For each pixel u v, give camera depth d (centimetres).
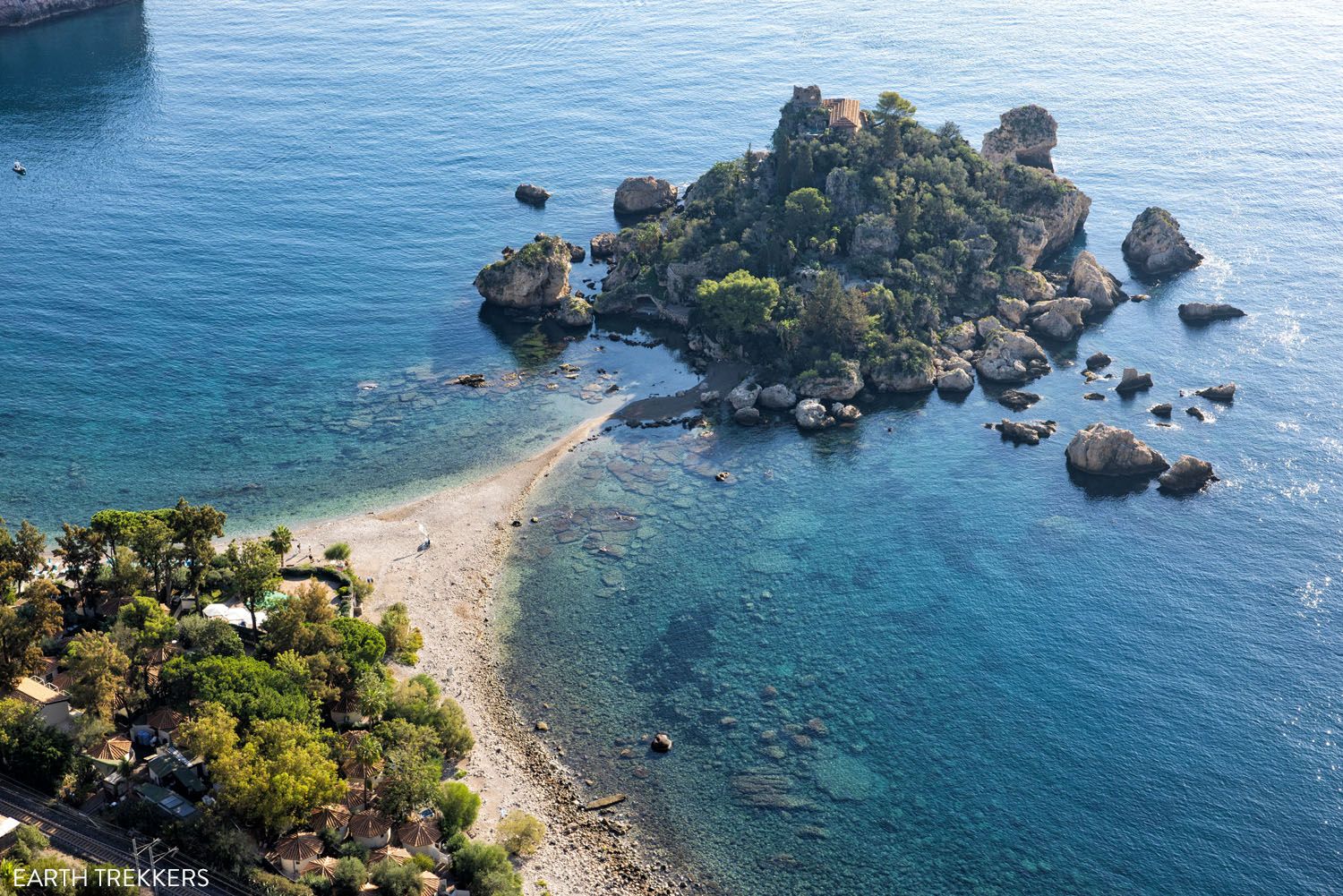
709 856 11369
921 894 10994
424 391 19912
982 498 17000
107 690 11238
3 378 19775
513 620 14550
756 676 13738
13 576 12988
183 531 13600
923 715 13100
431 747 11756
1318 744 12456
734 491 17288
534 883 10825
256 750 10756
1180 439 18238
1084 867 11206
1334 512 16262
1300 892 10875
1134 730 12756
